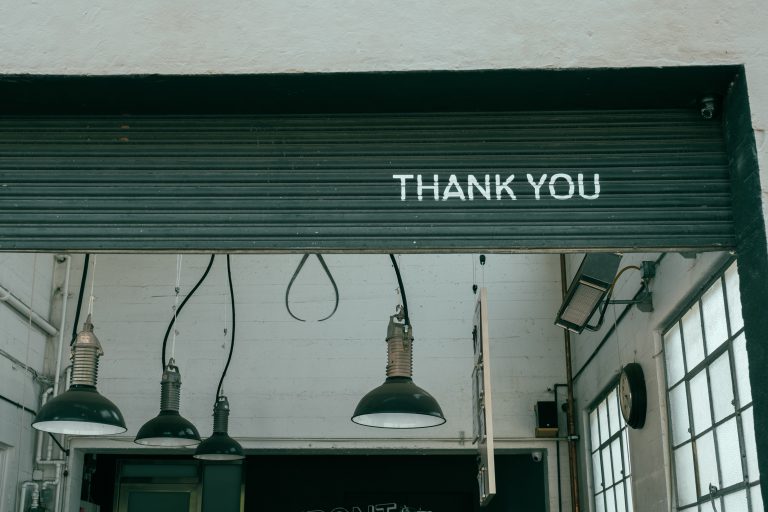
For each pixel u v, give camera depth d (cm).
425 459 862
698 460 479
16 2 249
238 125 252
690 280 471
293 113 254
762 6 248
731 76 245
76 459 776
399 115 253
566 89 248
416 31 248
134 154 248
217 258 815
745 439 412
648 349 553
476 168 248
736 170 242
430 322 795
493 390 782
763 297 225
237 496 852
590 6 249
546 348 791
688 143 250
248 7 250
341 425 771
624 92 249
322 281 808
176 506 862
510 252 244
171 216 244
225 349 790
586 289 542
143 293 805
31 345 753
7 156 247
